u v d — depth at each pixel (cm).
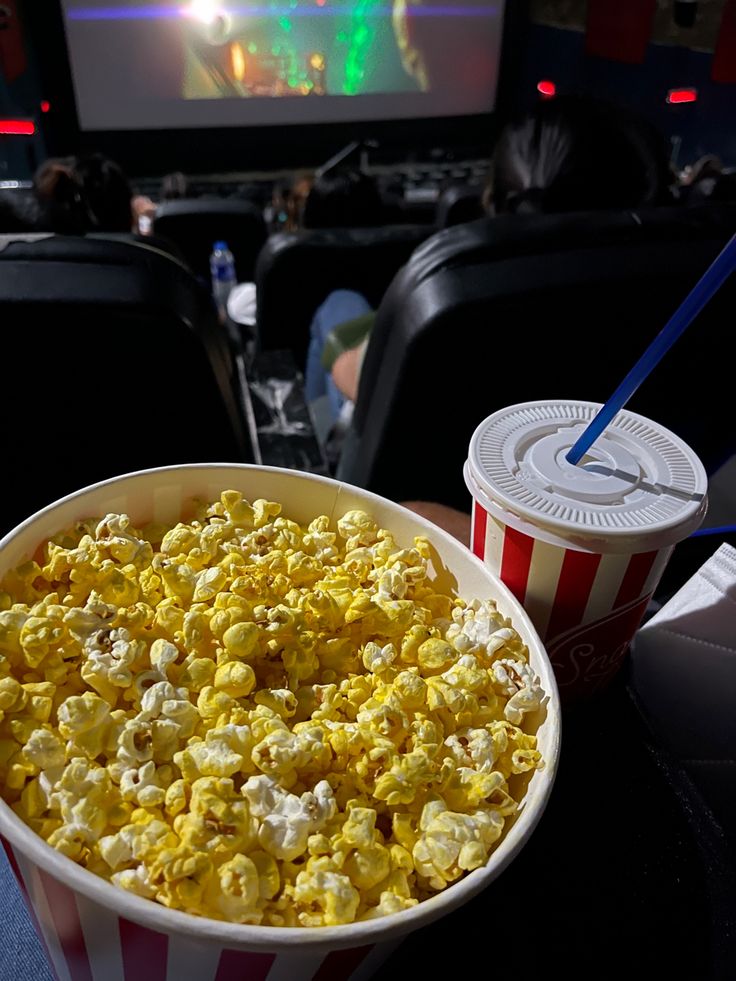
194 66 543
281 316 237
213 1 520
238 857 42
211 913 41
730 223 113
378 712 51
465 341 110
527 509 56
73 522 62
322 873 43
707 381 121
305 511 70
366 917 43
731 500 95
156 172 583
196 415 130
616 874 53
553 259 107
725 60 446
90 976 47
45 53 518
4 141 479
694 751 67
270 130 579
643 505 58
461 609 60
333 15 541
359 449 140
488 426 65
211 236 342
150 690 50
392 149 594
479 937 50
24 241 114
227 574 59
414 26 553
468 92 588
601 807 57
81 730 47
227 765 46
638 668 71
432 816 47
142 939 39
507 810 49
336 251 216
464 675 54
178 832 44
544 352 115
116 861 43
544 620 63
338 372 166
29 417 127
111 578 56
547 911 51
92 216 199
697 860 54
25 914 57
